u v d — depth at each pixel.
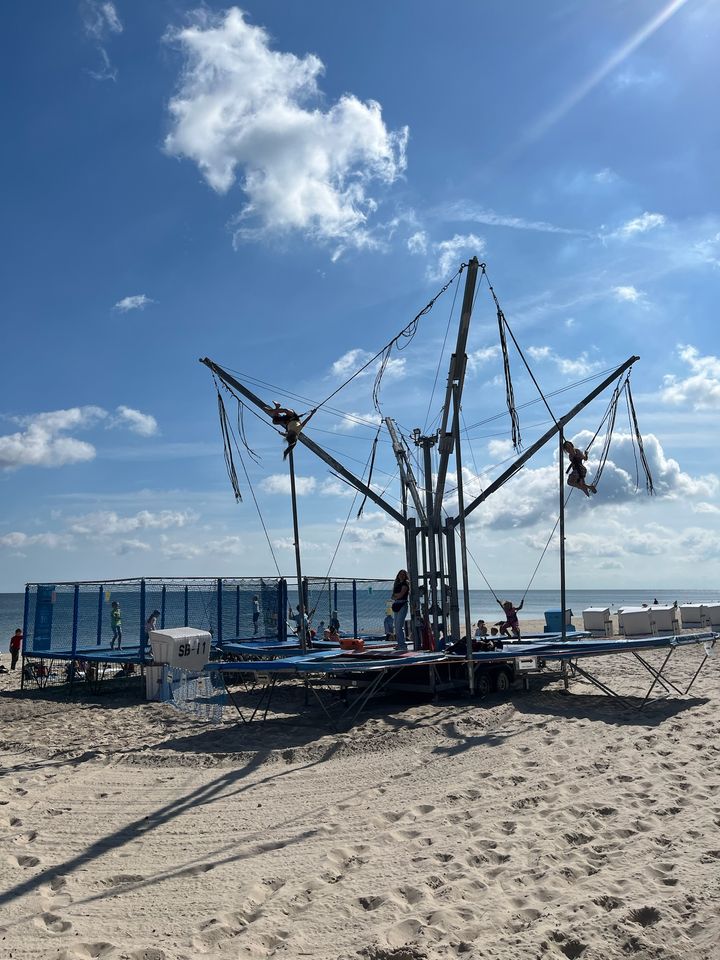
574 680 15.89
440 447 14.30
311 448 12.75
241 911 4.75
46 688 17.70
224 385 12.50
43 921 4.68
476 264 11.98
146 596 18.08
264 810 7.11
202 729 11.55
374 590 22.95
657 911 4.42
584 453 13.37
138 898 5.03
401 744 9.92
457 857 5.53
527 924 4.39
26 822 6.89
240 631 19.33
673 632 21.42
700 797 6.79
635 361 13.17
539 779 7.77
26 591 18.41
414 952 4.04
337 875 5.34
